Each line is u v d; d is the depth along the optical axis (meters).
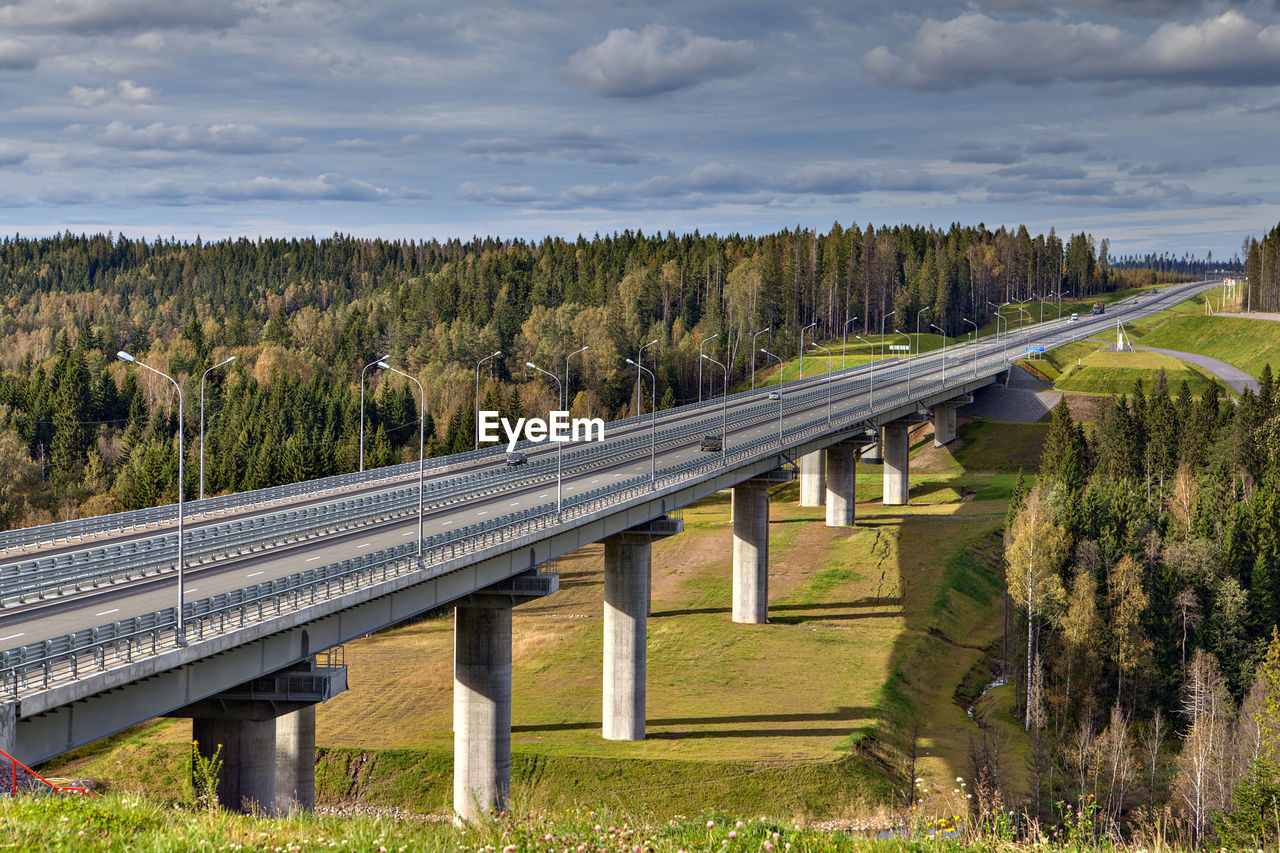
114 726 31.98
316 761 60.59
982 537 108.75
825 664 78.62
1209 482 106.81
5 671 27.69
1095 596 78.31
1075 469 112.81
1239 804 41.03
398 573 45.41
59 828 15.74
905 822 18.14
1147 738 71.31
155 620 33.25
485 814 17.88
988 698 76.88
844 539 109.50
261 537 57.59
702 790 59.22
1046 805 59.44
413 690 71.00
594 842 15.62
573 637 82.19
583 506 61.81
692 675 77.19
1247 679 76.38
